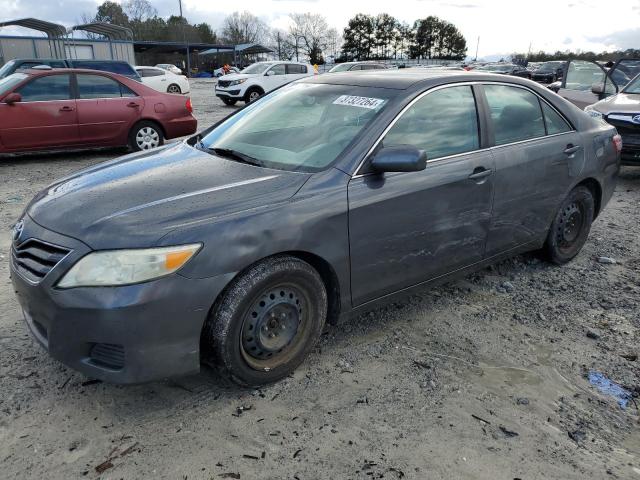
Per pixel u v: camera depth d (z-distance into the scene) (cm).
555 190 419
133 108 955
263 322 277
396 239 319
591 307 395
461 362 321
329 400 283
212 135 384
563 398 291
